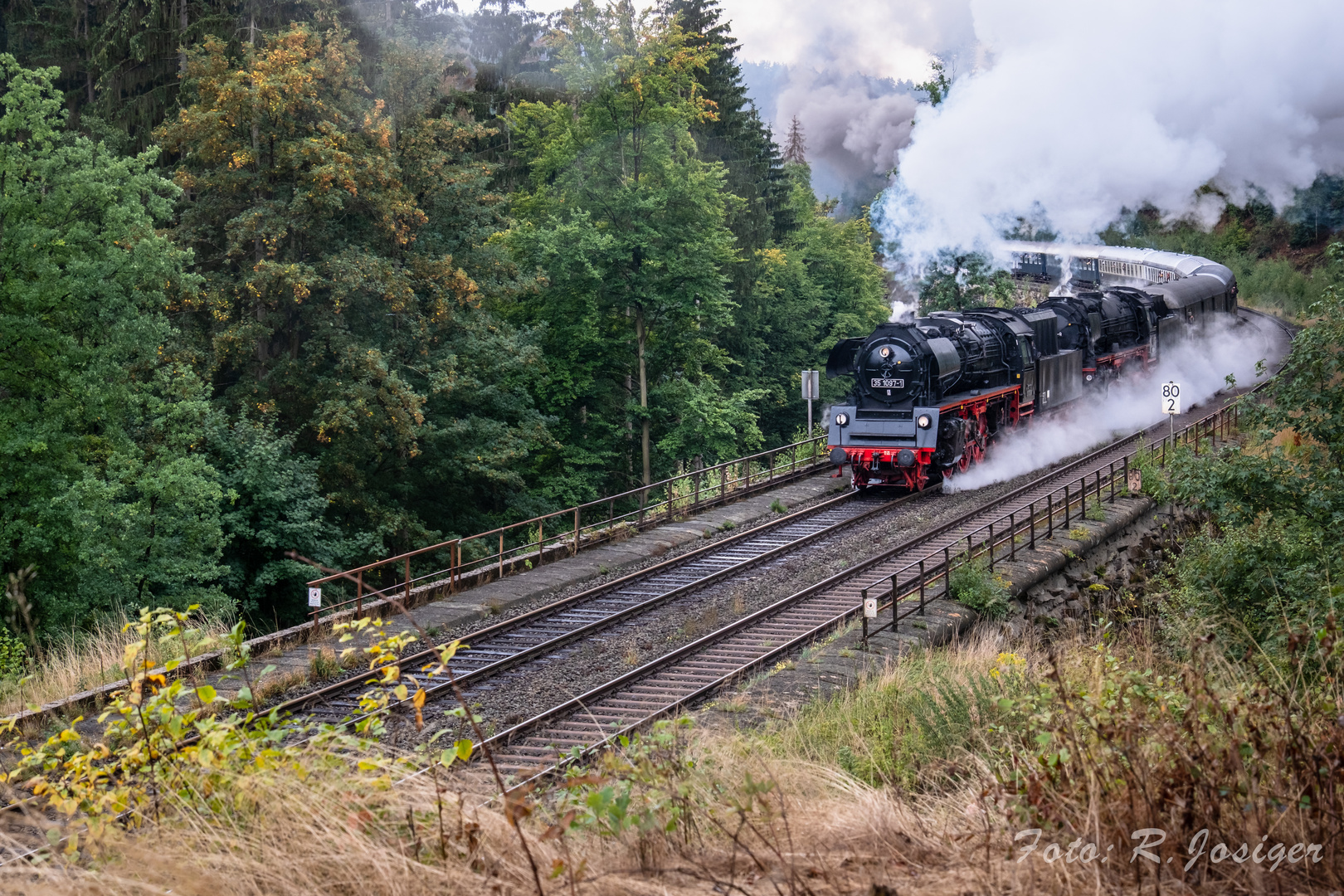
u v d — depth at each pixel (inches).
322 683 531.8
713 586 714.2
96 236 803.4
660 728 278.1
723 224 1557.6
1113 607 775.7
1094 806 201.6
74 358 796.6
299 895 194.4
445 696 512.4
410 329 1078.4
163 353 914.7
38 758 254.7
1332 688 256.5
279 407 1013.8
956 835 224.2
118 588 775.1
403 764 249.1
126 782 241.3
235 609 825.5
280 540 907.4
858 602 645.3
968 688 403.2
